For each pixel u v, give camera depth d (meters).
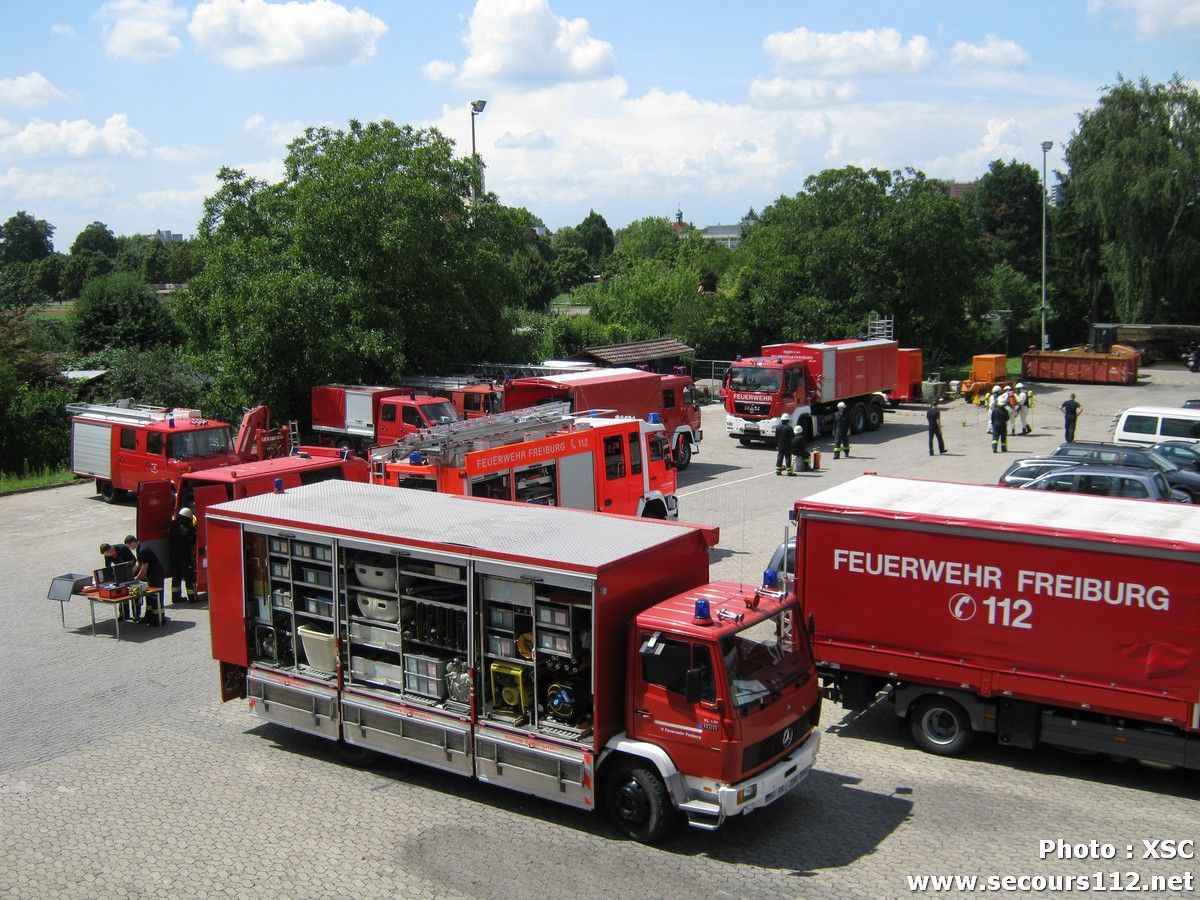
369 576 10.33
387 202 32.53
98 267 99.94
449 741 9.63
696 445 29.36
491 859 8.60
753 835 8.93
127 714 12.32
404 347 33.22
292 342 30.92
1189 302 55.28
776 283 48.53
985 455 29.08
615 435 18.48
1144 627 9.32
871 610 10.84
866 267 47.34
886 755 10.70
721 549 19.02
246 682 11.47
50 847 9.02
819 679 11.56
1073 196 57.16
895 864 8.35
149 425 24.88
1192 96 53.56
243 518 11.20
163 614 16.09
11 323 36.53
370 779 10.42
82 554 20.84
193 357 34.62
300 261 32.31
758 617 8.86
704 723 8.32
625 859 8.55
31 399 33.66
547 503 16.97
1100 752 9.80
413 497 12.05
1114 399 41.75
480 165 35.09
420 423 27.44
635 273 53.38
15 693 13.09
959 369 52.91
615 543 9.45
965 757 10.59
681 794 8.51
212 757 11.01
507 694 9.46
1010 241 77.81
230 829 9.30
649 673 8.62
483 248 34.62
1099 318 62.94
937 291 47.16
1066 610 9.71
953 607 10.33
